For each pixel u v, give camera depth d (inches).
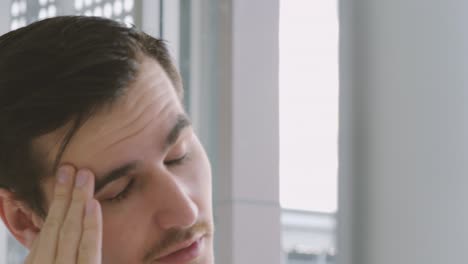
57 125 29.2
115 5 71.1
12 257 66.1
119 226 29.7
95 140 29.1
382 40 69.1
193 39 72.8
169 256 29.9
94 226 29.1
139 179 29.6
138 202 29.6
